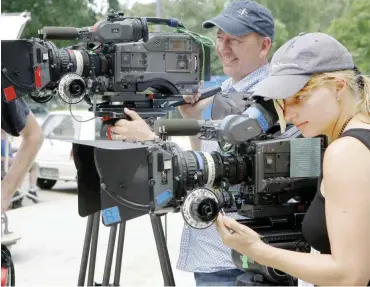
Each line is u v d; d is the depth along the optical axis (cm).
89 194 240
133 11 1670
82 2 2405
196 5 1491
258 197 246
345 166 187
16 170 340
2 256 324
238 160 244
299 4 1805
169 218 858
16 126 337
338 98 202
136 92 375
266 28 309
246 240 211
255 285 253
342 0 1803
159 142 235
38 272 639
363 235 185
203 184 236
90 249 359
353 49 1512
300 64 200
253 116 236
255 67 312
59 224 870
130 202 219
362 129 193
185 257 307
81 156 237
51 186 1173
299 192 253
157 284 589
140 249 716
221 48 317
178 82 380
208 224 217
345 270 185
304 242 247
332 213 189
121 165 217
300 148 247
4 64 344
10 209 988
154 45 376
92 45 384
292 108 206
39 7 2298
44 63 356
